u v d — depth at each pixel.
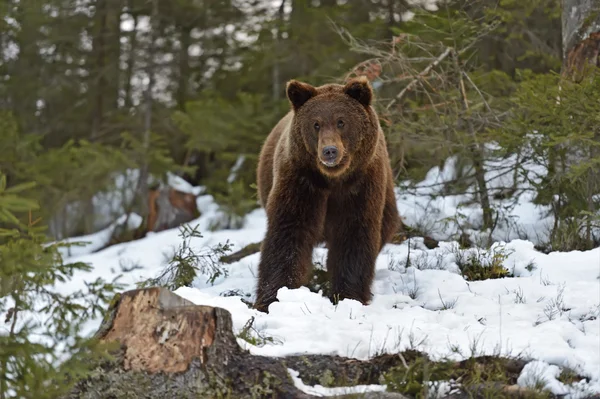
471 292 10.84
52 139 31.97
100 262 20.62
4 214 7.12
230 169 27.92
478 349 8.10
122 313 7.72
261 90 30.23
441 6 18.77
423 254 13.13
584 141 13.26
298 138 10.82
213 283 12.90
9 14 30.12
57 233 25.66
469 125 16.02
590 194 13.87
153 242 22.19
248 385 7.42
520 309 9.85
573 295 10.15
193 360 7.45
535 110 13.88
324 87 11.20
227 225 23.12
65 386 7.01
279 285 10.79
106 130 29.44
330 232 11.50
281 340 8.48
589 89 13.13
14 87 31.16
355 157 10.79
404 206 17.58
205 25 31.88
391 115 16.31
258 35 29.58
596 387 7.50
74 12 31.98
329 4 30.23
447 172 18.91
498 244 12.77
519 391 7.34
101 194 26.70
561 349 8.05
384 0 28.36
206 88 30.89
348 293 10.91
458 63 16.70
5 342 6.86
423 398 7.29
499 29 18.22
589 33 14.66
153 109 30.34
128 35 30.70
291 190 10.95
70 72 32.06
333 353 8.03
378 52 16.28
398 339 8.36
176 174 29.22
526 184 17.14
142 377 7.43
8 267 6.91
